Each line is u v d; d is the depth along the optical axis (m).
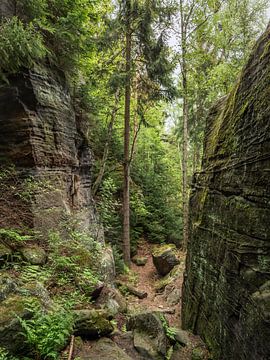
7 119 6.82
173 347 5.25
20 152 6.85
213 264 5.55
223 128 6.01
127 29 11.93
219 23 13.24
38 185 6.96
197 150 20.97
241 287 4.15
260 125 3.99
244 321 3.88
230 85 12.93
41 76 7.41
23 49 5.83
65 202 8.09
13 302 3.62
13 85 6.80
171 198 19.92
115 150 15.98
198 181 7.56
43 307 3.92
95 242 7.95
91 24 11.66
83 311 4.60
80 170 9.89
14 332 3.22
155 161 20.98
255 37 12.06
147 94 13.62
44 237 6.59
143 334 4.94
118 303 7.13
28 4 7.05
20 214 6.43
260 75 4.31
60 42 8.03
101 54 13.59
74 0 8.05
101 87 13.41
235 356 4.11
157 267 12.72
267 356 3.14
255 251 3.88
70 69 9.08
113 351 4.09
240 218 4.45
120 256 12.07
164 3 11.99
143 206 15.59
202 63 14.81
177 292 9.80
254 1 11.72
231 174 5.06
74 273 5.92
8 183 6.68
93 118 12.26
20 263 5.11
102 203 11.19
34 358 3.28
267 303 3.30
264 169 3.81
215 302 5.25
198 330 6.02
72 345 3.89
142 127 20.72
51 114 7.73
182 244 15.38
